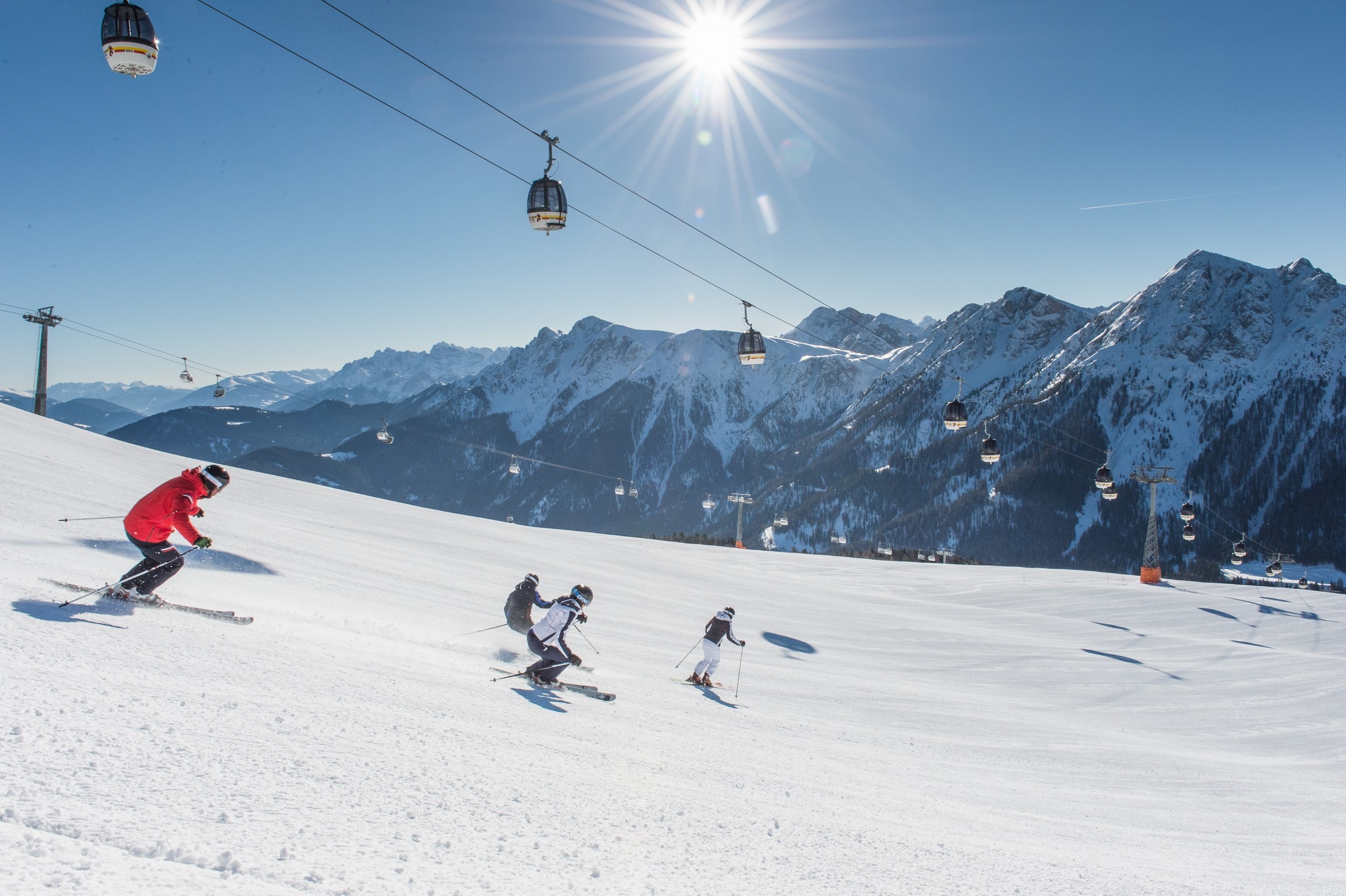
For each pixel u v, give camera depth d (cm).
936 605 3506
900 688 1670
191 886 283
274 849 331
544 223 1079
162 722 448
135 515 782
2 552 871
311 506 2591
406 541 2325
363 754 481
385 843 365
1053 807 848
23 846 281
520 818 439
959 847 570
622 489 7825
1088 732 1484
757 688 1362
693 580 3134
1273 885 611
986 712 1524
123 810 332
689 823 502
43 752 370
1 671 462
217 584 1085
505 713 691
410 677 738
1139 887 539
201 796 366
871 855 507
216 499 2073
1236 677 2183
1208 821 905
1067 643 2622
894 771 876
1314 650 2609
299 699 561
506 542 2992
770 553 5759
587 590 919
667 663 1438
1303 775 1319
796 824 549
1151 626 3062
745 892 402
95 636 591
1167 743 1502
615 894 367
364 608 1209
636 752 669
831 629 2500
